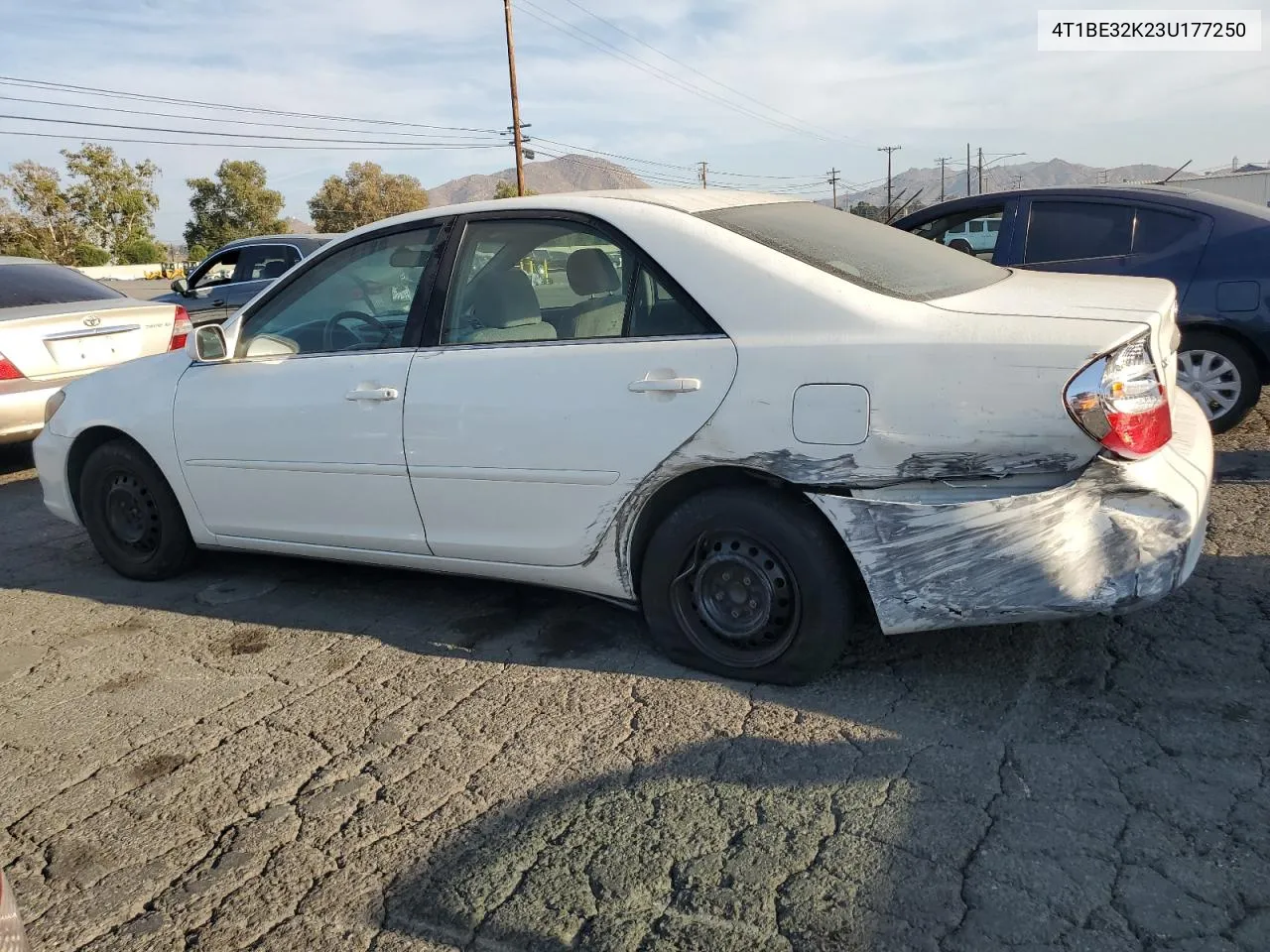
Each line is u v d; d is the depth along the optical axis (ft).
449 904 7.89
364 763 10.11
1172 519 9.27
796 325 10.12
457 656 12.48
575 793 9.28
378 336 12.98
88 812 9.55
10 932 5.16
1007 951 6.98
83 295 25.68
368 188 285.84
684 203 11.63
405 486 12.51
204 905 8.10
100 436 15.87
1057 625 11.93
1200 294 19.24
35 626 14.44
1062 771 9.06
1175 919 7.18
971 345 9.37
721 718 10.43
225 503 14.43
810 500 10.23
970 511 9.45
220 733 10.93
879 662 11.39
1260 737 9.37
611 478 11.02
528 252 11.94
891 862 7.98
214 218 269.44
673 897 7.76
